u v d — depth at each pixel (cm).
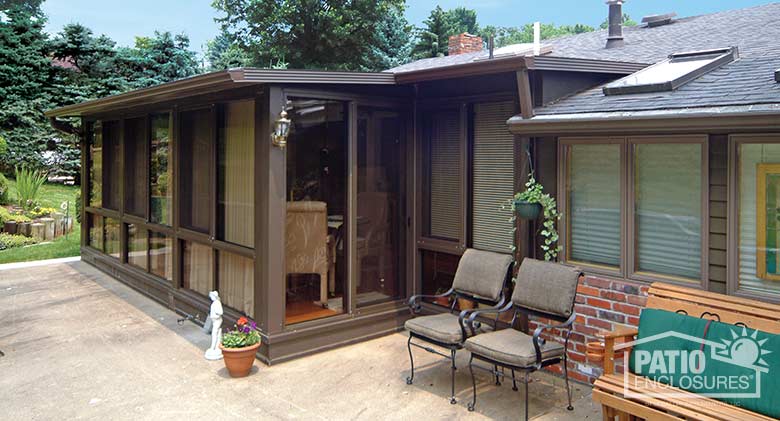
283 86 492
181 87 510
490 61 448
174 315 655
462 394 436
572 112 434
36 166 1669
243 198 542
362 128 562
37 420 391
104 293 760
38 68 1697
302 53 2031
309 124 523
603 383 351
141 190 762
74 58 1767
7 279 844
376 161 577
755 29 649
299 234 524
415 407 412
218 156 579
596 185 455
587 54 715
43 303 707
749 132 368
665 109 383
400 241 604
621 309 435
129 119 791
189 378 466
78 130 984
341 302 554
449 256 584
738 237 380
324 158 536
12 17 1683
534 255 493
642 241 432
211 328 547
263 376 471
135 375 472
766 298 368
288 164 511
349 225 553
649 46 698
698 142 394
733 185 378
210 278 609
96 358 512
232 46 2225
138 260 782
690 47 630
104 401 422
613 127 393
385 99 572
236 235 555
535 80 486
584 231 465
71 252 1094
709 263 393
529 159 485
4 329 599
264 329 501
